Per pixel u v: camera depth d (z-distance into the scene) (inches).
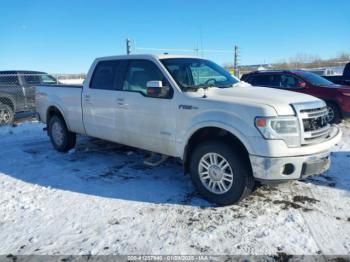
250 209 156.9
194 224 143.7
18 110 467.8
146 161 199.6
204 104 161.2
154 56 192.2
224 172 157.9
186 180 197.2
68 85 254.2
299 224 142.0
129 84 202.4
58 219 150.0
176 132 175.0
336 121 374.0
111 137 217.8
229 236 133.8
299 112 146.3
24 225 145.1
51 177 204.4
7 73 516.1
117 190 182.4
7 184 193.8
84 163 233.1
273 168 142.5
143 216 151.6
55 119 265.1
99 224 144.9
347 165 220.1
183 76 186.2
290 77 393.4
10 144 296.4
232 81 202.8
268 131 141.3
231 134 159.8
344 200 165.6
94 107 224.4
